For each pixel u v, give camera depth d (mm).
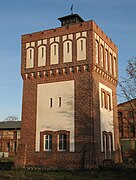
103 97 33562
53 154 30562
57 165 30031
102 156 30938
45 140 31656
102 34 34500
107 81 35094
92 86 30266
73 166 29172
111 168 28672
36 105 32969
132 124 33719
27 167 31281
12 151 62281
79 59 31438
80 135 29594
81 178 22500
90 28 31609
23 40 35469
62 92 31781
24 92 34062
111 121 34969
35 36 34812
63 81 32000
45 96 32688
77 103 30594
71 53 32094
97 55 32562
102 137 31531
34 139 32094
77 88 30969
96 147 29250
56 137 30906
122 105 46375
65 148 30281
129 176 23797
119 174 24922
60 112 31375
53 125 31391
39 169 29469
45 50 33812
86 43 31484
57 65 32562
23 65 34750
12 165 34844
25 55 34906
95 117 30156
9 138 63406
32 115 32906
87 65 30844
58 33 33438
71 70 31750
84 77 30859
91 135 29062
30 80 34094
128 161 36500
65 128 30625
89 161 28344
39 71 33594
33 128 32469
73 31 32531
